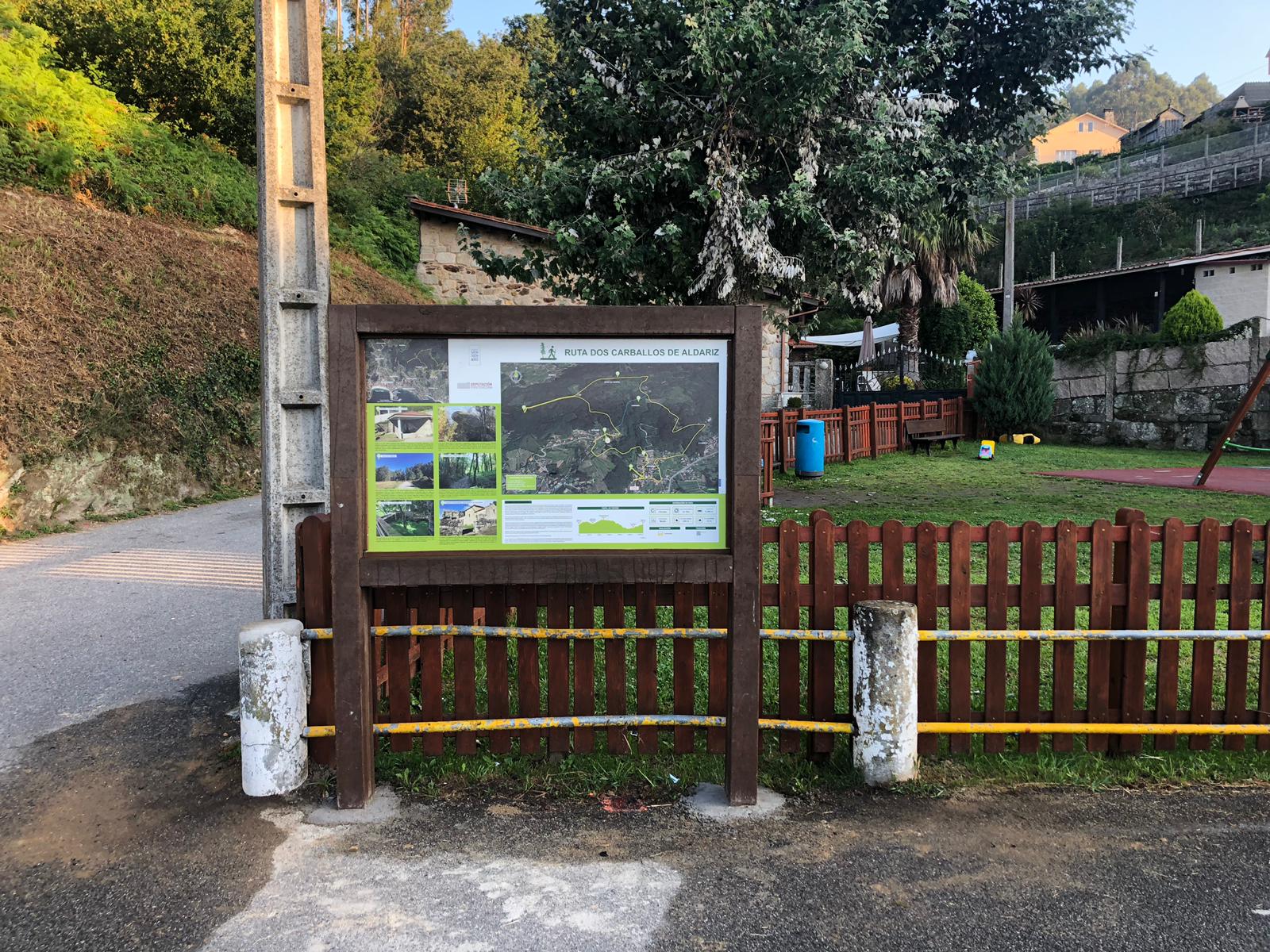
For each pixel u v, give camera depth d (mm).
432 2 45250
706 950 2416
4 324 9438
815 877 2795
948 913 2598
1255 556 7246
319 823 3154
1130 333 21203
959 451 17641
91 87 14742
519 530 3242
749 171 7188
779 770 3580
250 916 2582
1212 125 53312
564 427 3223
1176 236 41562
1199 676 3709
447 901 2654
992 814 3234
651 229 7555
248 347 12633
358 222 20516
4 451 8508
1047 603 3799
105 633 5363
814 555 3625
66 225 11758
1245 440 17984
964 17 7938
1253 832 3092
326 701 3611
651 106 7297
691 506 3260
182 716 4125
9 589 6391
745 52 6754
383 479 3207
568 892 2703
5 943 2441
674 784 3463
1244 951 2416
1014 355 19641
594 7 7832
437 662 3574
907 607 3426
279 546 3902
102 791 3400
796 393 23188
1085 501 10312
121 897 2682
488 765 3541
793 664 3635
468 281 20891
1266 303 25438
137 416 10234
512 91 37406
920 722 3643
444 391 3188
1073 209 45375
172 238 13641
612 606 3574
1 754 3711
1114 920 2561
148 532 8688
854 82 7359
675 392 3240
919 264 24172
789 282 7793
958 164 8039
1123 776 3529
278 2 3791
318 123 3885
